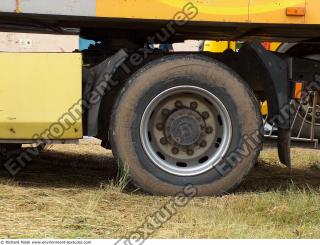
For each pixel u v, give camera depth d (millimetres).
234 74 5984
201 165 6062
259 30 6348
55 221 5059
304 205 5566
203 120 6113
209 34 6758
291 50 7453
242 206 5613
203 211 5410
